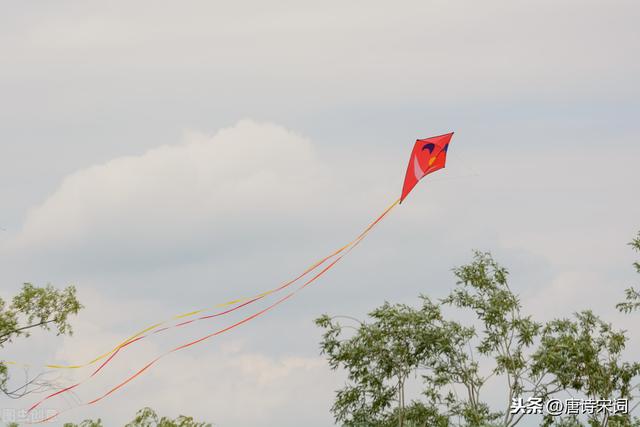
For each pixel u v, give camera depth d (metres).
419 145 56.41
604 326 66.62
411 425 65.50
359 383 66.44
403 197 57.53
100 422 47.72
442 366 66.62
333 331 66.81
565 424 63.84
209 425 46.97
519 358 66.19
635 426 62.00
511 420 64.62
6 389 52.53
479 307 67.31
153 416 46.75
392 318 66.19
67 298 61.47
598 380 64.56
